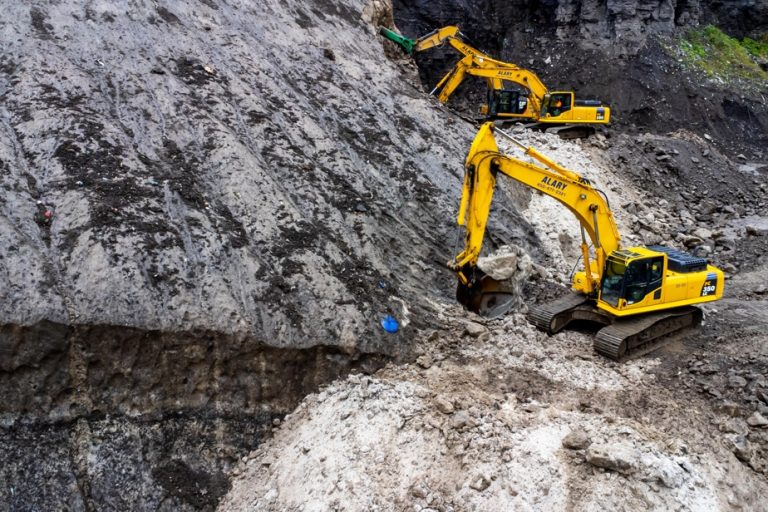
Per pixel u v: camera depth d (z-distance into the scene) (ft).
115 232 29.86
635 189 62.75
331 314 32.14
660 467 25.63
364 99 49.96
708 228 58.90
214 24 48.75
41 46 38.99
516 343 34.91
